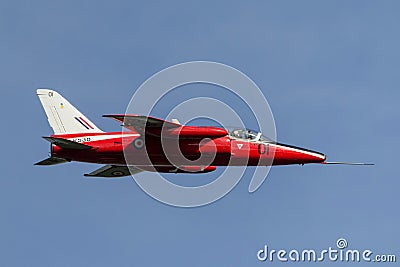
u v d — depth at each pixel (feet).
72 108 443.73
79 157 434.30
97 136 436.35
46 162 440.45
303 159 455.22
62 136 440.86
